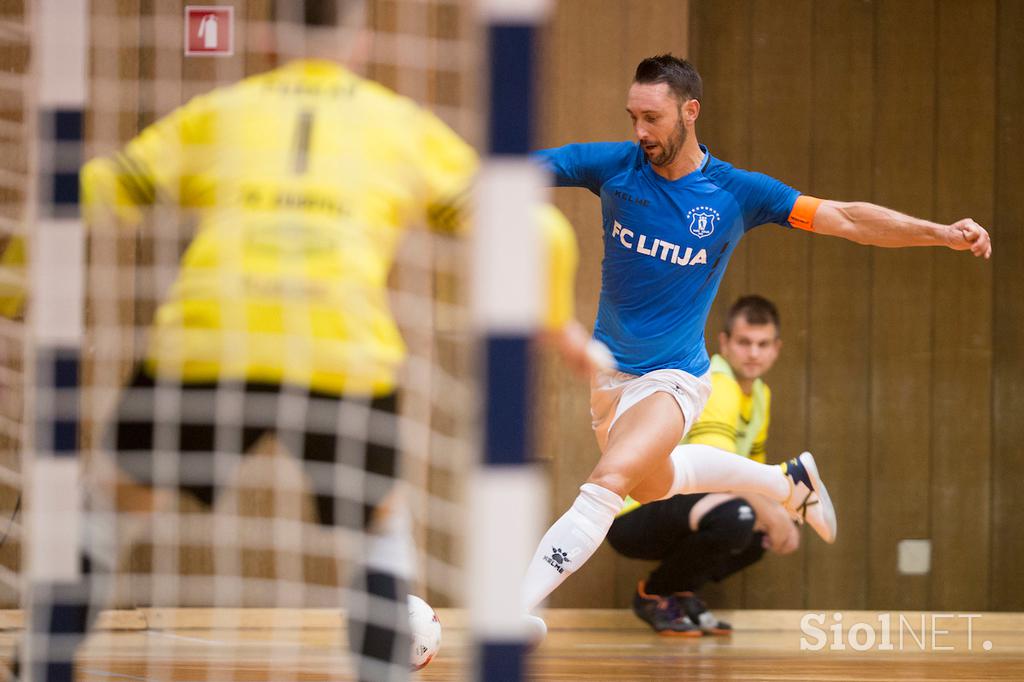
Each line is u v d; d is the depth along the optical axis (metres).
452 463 14.50
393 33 14.95
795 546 14.60
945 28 16.92
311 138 5.95
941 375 16.92
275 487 14.59
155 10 14.68
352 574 6.27
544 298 5.62
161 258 13.78
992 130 16.95
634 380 11.04
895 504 16.83
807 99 16.83
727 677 11.00
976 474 16.91
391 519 6.30
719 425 14.44
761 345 14.59
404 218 6.16
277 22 6.23
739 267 16.84
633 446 10.41
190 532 14.52
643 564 15.77
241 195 5.89
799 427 16.81
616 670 11.45
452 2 14.96
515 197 4.03
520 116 4.04
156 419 6.05
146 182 6.18
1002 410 16.94
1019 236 16.97
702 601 16.36
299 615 14.63
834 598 16.64
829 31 16.84
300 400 5.86
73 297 5.68
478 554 4.04
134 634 14.14
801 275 16.86
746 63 16.80
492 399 4.03
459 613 14.65
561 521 10.09
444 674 10.75
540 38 4.06
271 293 5.77
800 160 16.83
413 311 14.00
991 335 16.95
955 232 10.36
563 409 15.62
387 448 6.08
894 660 13.09
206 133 6.12
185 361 5.84
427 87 14.95
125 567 14.47
